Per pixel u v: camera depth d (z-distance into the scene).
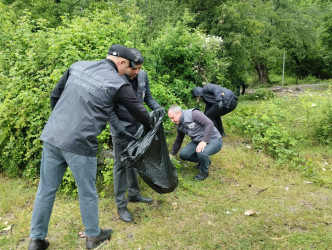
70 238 2.86
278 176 4.12
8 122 3.88
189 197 3.56
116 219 3.15
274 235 2.83
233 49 12.36
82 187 2.49
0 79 4.33
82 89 2.34
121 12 8.49
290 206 3.33
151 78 5.52
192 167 4.42
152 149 2.84
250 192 3.68
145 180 2.91
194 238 2.81
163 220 3.11
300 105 7.79
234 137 5.63
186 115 3.88
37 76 4.07
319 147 5.08
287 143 4.95
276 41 22.59
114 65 2.52
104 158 3.85
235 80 13.37
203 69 6.81
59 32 4.61
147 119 2.60
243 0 15.80
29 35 4.56
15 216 3.21
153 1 13.20
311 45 25.70
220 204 3.38
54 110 2.45
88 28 4.75
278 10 23.44
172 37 6.46
